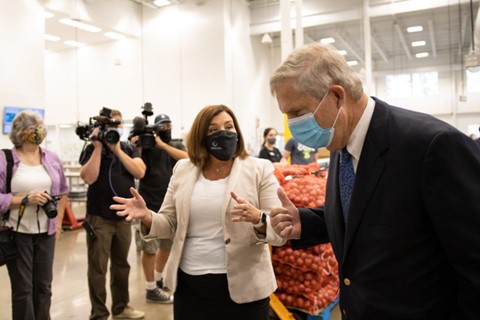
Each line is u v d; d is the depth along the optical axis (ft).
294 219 3.97
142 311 10.18
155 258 11.16
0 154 7.83
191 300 5.49
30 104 20.16
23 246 7.62
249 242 5.26
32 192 7.63
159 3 28.68
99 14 26.43
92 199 8.86
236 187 5.45
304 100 3.04
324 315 8.81
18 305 7.55
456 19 29.68
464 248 2.48
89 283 8.92
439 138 2.64
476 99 34.27
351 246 3.07
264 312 5.39
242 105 30.63
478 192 2.50
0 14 18.90
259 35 32.83
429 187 2.64
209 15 28.71
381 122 3.01
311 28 31.32
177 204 5.59
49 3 22.16
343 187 3.38
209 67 28.76
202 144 5.68
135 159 9.27
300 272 8.64
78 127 8.91
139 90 30.78
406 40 34.45
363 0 27.68
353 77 3.06
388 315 2.83
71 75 30.40
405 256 2.80
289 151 16.22
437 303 2.78
